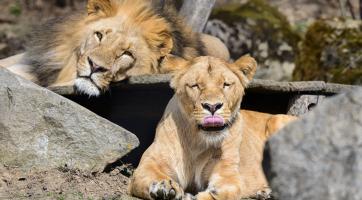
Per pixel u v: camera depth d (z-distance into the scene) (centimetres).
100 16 1270
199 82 1007
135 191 1011
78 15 1330
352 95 728
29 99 1086
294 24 2272
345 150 718
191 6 1609
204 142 1049
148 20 1254
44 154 1088
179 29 1340
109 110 1259
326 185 720
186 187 1076
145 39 1232
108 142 1098
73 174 1075
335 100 731
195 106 999
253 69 1061
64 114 1091
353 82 1762
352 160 714
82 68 1177
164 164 1056
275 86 1201
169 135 1066
